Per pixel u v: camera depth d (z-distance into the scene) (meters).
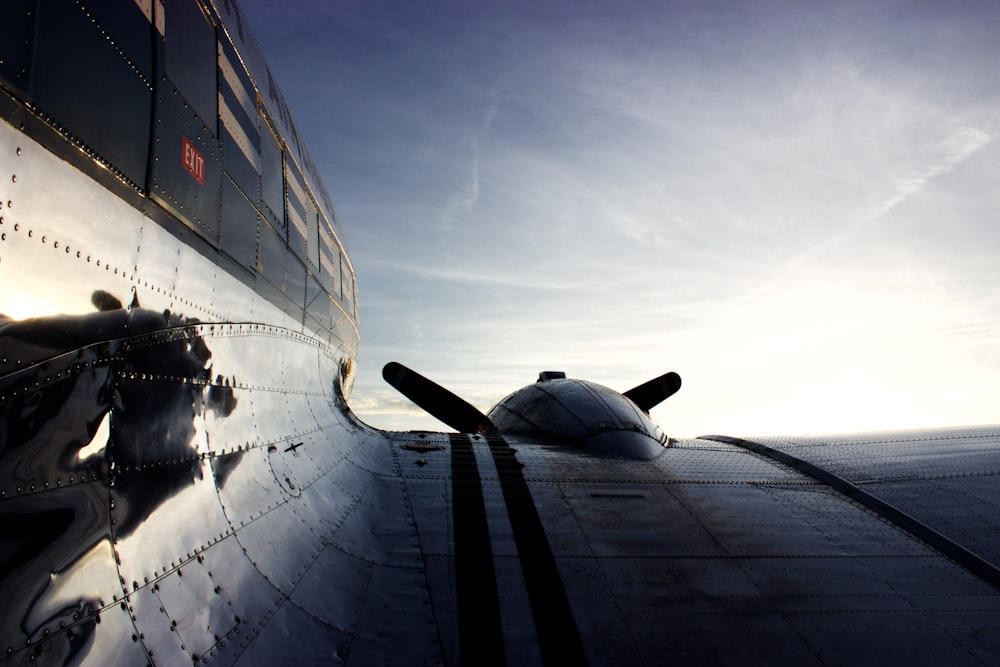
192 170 3.24
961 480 5.36
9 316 1.86
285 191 4.98
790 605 3.61
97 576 2.06
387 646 3.04
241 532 3.01
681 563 3.95
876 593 3.78
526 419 7.04
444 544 3.97
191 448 2.86
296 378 4.76
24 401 1.88
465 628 3.24
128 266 2.52
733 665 3.13
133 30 2.76
